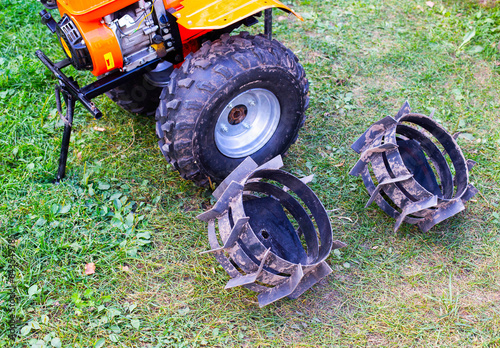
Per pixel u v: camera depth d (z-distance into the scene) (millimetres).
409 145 3482
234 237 2549
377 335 2809
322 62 4871
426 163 3486
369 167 3875
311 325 2848
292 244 3047
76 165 3742
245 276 2672
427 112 4320
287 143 3682
